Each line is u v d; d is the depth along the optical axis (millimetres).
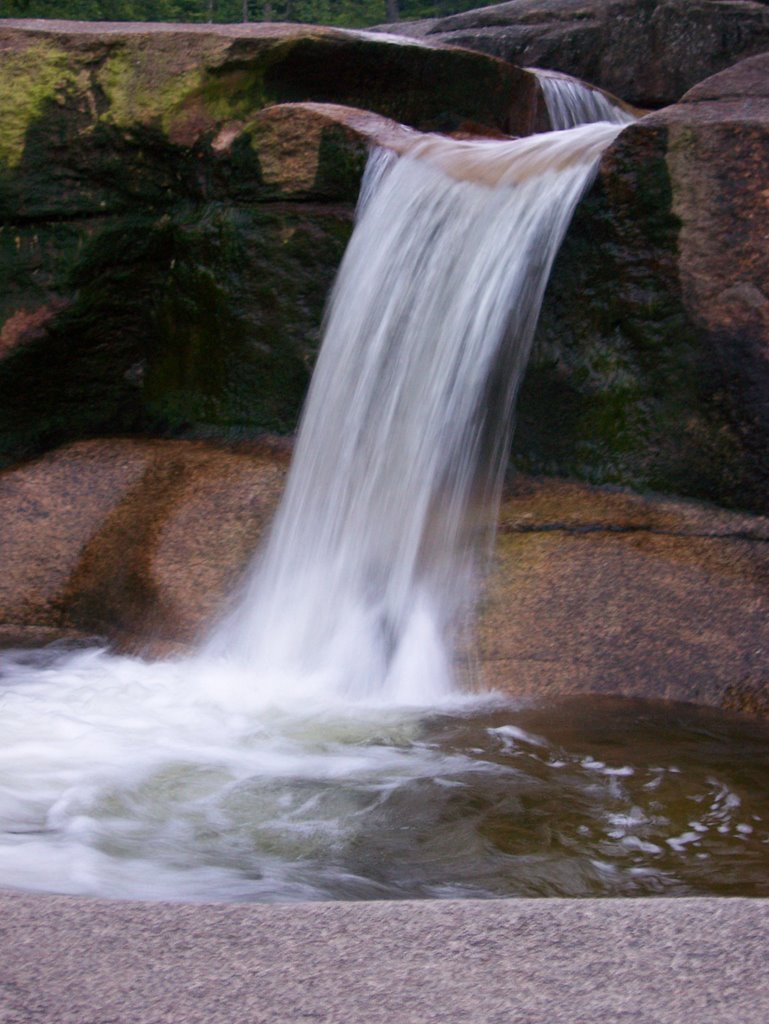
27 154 8133
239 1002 2061
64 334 8359
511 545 6328
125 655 6406
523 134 9688
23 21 8820
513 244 6711
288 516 6938
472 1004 2041
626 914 2377
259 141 7672
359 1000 2061
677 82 13164
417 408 6727
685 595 5910
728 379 6387
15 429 8555
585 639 5832
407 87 8633
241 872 3666
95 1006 2055
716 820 4152
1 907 2463
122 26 8641
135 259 8336
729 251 6336
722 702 5512
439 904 2459
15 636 6770
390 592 6312
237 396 8016
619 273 6676
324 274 7578
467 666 5812
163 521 6996
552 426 7020
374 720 5344
